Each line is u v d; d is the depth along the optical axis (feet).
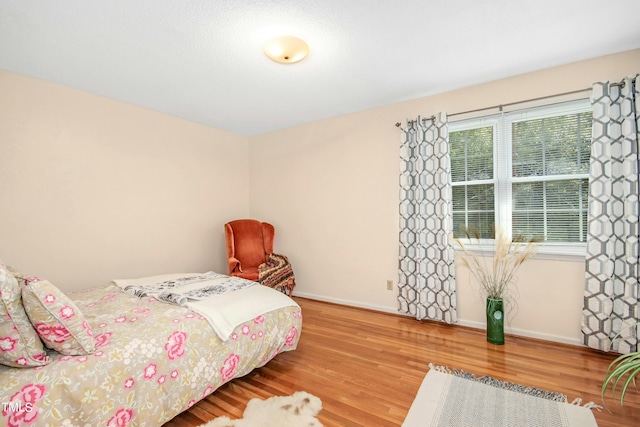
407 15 5.62
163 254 10.92
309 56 7.09
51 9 5.26
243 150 14.34
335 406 5.32
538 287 8.04
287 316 6.93
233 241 12.08
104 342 4.44
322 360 7.06
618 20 5.84
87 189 8.90
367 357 7.18
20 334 3.72
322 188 12.09
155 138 10.73
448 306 9.01
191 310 5.77
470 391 5.70
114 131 9.56
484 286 8.36
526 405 5.26
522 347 7.59
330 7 5.34
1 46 6.43
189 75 7.98
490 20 5.81
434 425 4.81
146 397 4.39
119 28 5.88
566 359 6.89
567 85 7.64
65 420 3.65
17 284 3.84
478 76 8.29
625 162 6.76
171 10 5.35
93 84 8.44
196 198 12.16
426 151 9.49
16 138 7.60
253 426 4.83
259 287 7.57
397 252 10.34
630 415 4.96
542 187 8.21
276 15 5.55
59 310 3.90
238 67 7.56
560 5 5.39
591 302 7.16
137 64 7.34
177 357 4.84
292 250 13.05
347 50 6.84
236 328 5.78
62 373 3.78
